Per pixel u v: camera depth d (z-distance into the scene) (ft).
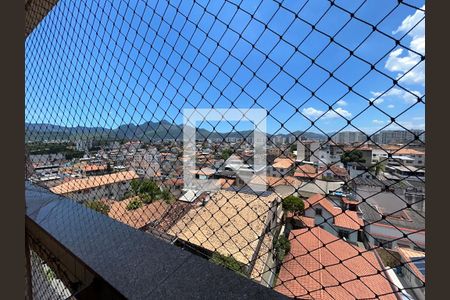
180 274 2.52
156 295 2.26
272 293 2.23
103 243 3.18
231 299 2.17
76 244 3.18
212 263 2.68
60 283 3.40
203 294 2.25
